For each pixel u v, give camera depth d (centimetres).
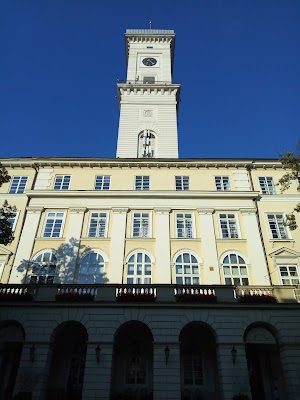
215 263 2669
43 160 3241
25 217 2931
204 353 2264
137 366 2228
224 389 1869
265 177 3231
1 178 2273
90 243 2772
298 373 1920
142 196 3025
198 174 3225
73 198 3023
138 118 4159
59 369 2211
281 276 2652
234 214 2959
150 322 2050
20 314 2081
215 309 2094
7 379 2139
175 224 2903
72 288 2191
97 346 1978
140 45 5150
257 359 2273
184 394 2128
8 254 2706
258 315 2086
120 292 2169
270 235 2852
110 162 3247
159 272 2616
